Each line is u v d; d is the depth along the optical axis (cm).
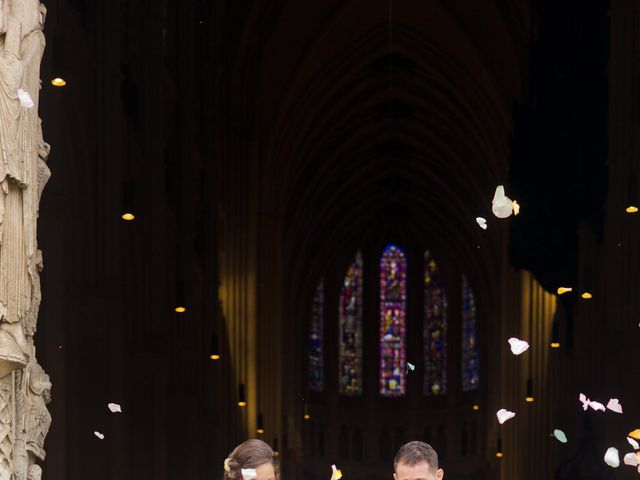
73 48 1537
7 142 671
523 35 3105
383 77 3900
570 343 2297
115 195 1689
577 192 1819
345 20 3475
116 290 1678
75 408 1603
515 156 2222
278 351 3731
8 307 677
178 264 2311
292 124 3697
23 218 689
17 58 687
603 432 1889
